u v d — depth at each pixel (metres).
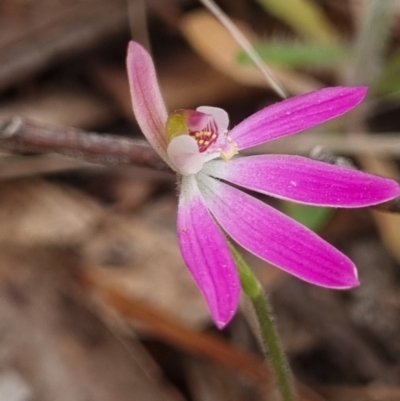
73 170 0.14
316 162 0.09
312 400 0.12
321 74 0.15
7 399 0.11
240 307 0.13
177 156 0.09
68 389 0.11
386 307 0.13
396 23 0.15
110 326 0.12
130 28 0.15
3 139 0.11
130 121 0.15
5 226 0.13
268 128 0.09
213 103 0.15
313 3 0.16
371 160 0.14
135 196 0.14
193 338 0.12
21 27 0.15
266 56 0.13
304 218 0.12
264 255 0.08
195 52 0.15
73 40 0.15
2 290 0.12
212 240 0.08
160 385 0.12
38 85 0.15
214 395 0.12
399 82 0.13
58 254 0.13
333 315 0.13
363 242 0.14
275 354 0.09
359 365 0.12
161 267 0.13
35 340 0.12
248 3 0.16
